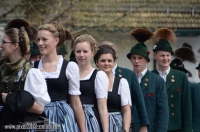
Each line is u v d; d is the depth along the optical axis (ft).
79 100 32.37
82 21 90.68
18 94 28.89
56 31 31.94
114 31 91.76
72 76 31.60
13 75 29.48
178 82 45.34
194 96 47.01
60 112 30.96
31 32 35.96
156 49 45.52
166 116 41.86
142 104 39.45
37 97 29.17
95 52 35.73
